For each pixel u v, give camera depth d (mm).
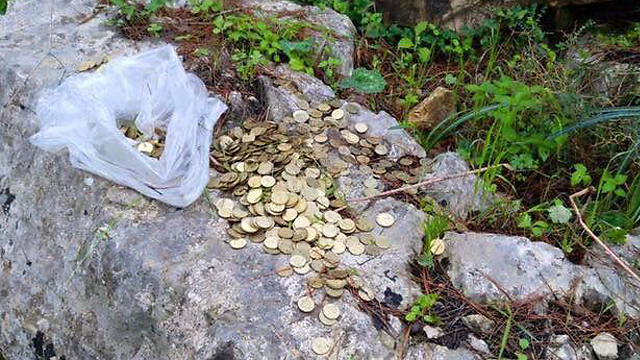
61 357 875
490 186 960
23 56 1064
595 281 839
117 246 840
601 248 896
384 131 1029
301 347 749
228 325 762
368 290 802
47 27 1128
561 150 1032
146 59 1009
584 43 1225
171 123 927
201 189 892
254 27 1135
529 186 1025
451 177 935
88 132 917
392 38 1288
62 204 916
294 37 1153
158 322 800
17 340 920
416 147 1017
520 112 1057
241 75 1080
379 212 908
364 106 1106
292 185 915
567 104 1036
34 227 930
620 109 975
